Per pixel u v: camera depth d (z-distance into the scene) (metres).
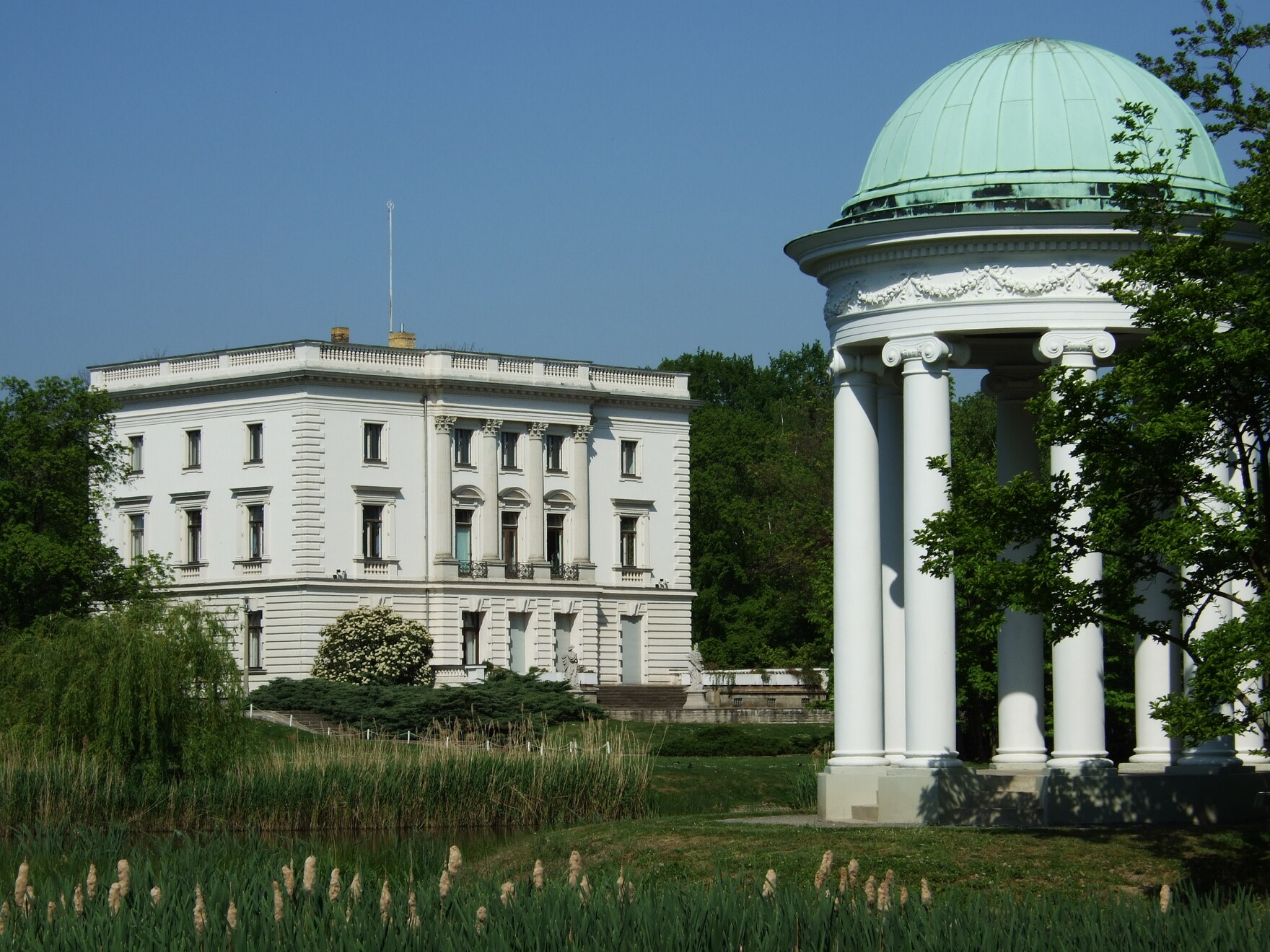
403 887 26.66
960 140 37.34
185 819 54.03
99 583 82.50
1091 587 29.84
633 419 116.38
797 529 127.00
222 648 57.53
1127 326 35.75
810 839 33.62
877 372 38.28
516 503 109.88
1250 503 29.30
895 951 22.86
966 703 57.94
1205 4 40.72
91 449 86.56
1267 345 27.77
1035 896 27.12
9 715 56.38
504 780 56.59
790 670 104.75
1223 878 30.47
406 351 106.44
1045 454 52.88
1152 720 37.56
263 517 103.56
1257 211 29.09
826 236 37.53
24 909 25.48
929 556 30.89
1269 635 26.97
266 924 23.97
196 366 106.06
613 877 31.78
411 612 105.31
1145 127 34.22
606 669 113.31
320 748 60.53
